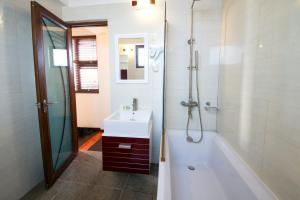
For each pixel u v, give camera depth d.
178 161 2.24
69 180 2.01
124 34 2.20
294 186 0.90
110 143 1.82
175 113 2.27
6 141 1.56
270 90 1.10
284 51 0.97
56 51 2.15
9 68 1.59
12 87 1.62
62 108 2.33
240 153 1.54
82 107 3.68
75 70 3.63
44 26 1.90
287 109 0.94
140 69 2.25
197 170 2.08
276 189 1.04
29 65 1.81
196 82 2.16
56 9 2.18
